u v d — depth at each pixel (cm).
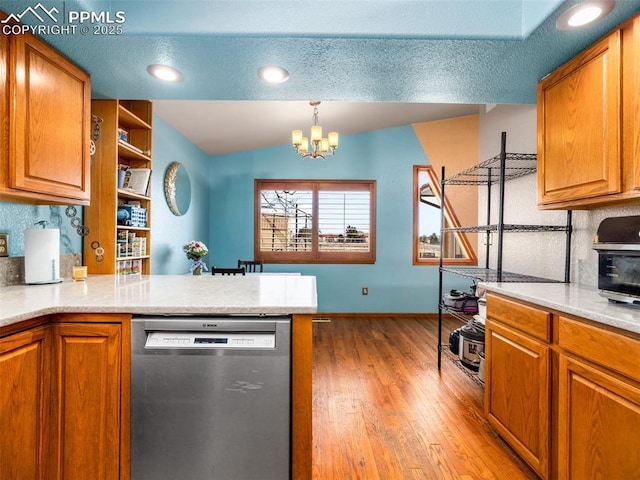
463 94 206
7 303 129
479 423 201
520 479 156
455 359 279
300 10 147
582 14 133
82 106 177
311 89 200
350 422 202
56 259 185
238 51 159
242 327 126
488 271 275
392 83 192
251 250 489
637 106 130
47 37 149
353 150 486
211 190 490
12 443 113
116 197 227
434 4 148
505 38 149
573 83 161
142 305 127
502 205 210
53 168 158
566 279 208
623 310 124
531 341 154
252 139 445
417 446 179
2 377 109
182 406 126
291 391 128
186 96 212
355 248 486
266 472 127
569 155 164
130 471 127
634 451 106
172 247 373
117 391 127
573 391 131
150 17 146
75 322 127
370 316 480
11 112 137
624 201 153
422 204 495
